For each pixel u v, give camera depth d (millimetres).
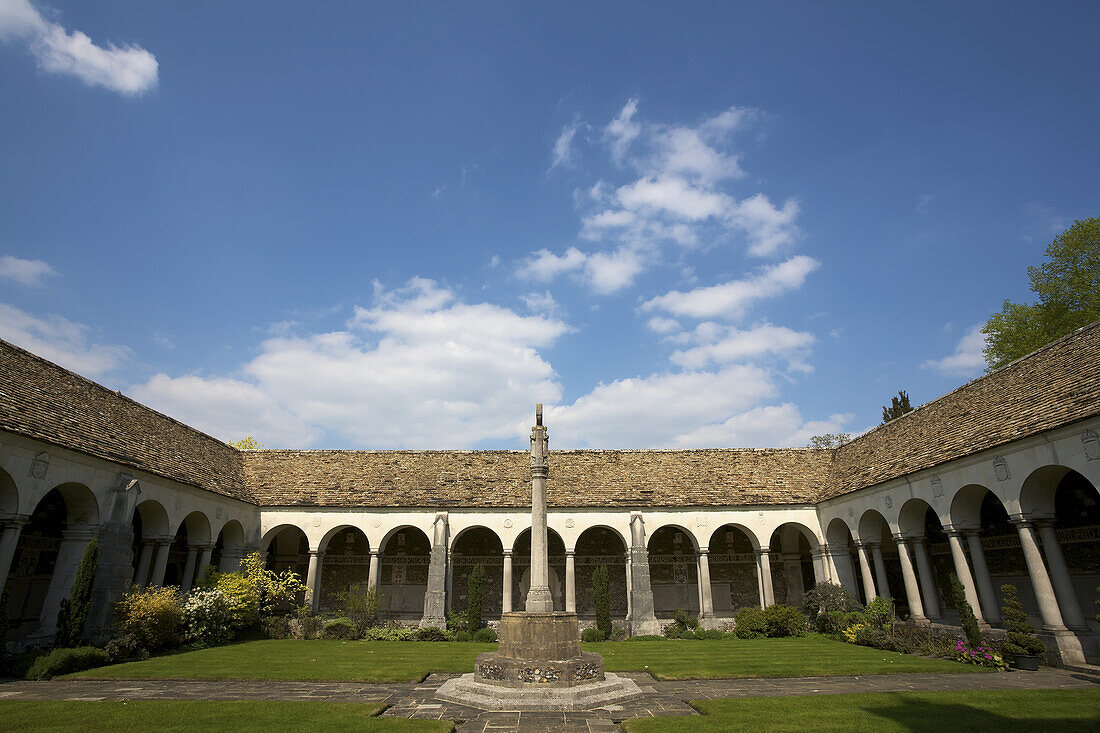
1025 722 9664
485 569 31906
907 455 22781
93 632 17500
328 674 15344
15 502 15656
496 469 30938
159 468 21344
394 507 28047
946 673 15297
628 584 27359
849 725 9664
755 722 9984
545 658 13094
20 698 12266
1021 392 18906
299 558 32281
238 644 21781
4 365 18125
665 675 15352
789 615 25234
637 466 31328
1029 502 16797
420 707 11797
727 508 28531
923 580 21828
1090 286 28906
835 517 27062
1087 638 15836
